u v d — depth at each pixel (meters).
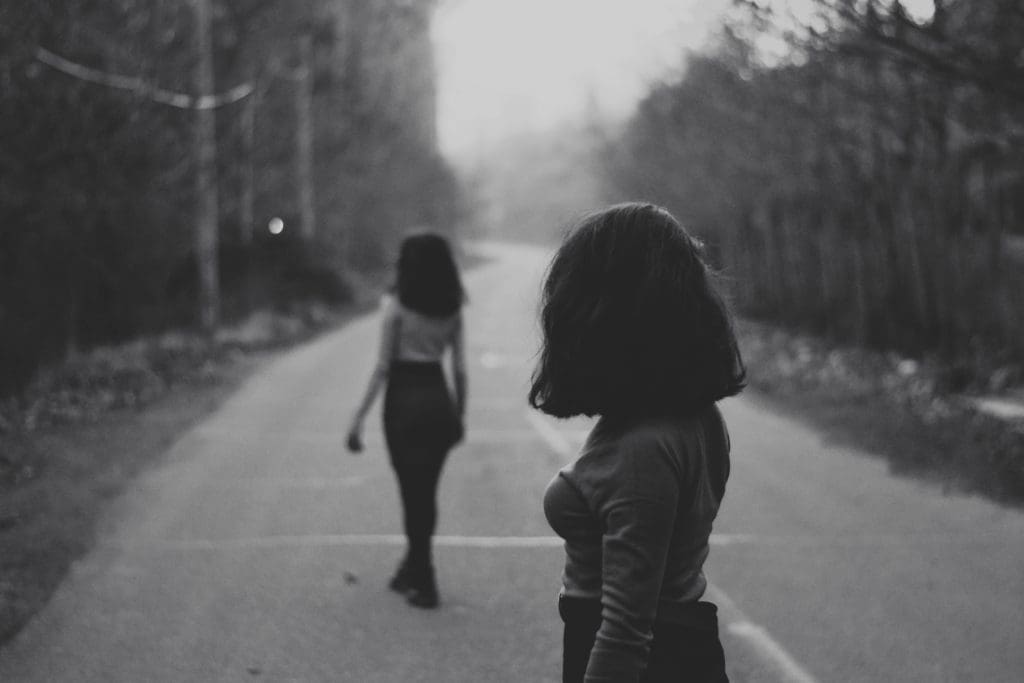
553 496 2.03
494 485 9.55
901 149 17.20
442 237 6.07
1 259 14.79
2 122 11.65
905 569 6.94
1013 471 9.73
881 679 5.04
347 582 6.54
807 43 8.79
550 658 5.29
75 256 16.19
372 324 31.92
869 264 20.89
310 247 36.56
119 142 13.50
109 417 12.91
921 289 17.48
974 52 8.38
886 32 8.35
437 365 6.09
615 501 1.92
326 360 20.88
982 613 6.02
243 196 28.00
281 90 29.81
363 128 41.94
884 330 20.45
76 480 9.23
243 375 18.11
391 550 7.30
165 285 23.75
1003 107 10.22
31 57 11.26
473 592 6.39
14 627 5.60
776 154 20.52
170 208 19.61
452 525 8.05
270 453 11.01
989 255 16.64
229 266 29.98
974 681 5.00
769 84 15.95
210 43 21.03
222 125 23.62
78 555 7.07
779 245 29.33
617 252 2.05
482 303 41.22
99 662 5.18
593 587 1.99
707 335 2.01
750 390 16.80
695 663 1.98
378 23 41.28
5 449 9.99
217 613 5.94
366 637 5.58
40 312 15.91
